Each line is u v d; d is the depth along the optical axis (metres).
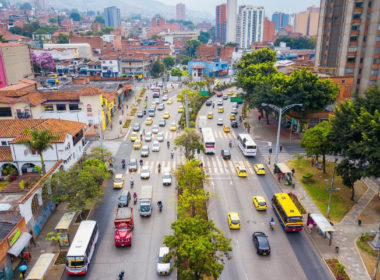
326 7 101.38
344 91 77.75
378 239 28.72
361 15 85.69
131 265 33.56
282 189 49.31
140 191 49.56
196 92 105.75
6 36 173.25
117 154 64.00
